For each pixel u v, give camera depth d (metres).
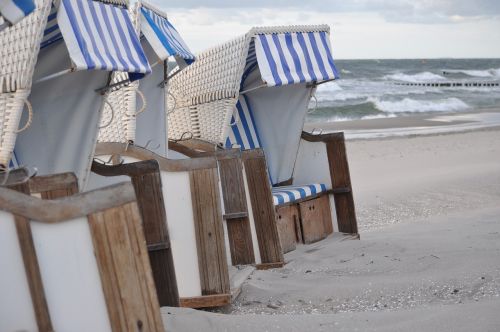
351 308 9.27
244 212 11.41
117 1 9.21
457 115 53.44
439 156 28.09
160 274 8.44
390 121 48.66
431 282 9.85
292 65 12.52
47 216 5.45
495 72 124.56
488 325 7.22
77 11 7.94
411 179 22.53
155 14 11.48
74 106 8.74
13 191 5.51
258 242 11.64
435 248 12.12
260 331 7.60
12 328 5.61
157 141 11.73
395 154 29.59
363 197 20.11
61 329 5.55
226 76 12.58
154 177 8.38
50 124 8.72
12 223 5.52
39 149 8.68
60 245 5.49
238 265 11.46
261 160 11.63
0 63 7.49
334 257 12.11
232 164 11.41
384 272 10.90
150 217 8.38
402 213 17.95
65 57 8.58
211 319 7.95
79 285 5.53
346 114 57.59
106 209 5.56
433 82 100.38
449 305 8.41
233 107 12.57
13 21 5.93
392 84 93.50
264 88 13.97
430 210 18.00
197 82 13.23
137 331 5.66
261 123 14.16
